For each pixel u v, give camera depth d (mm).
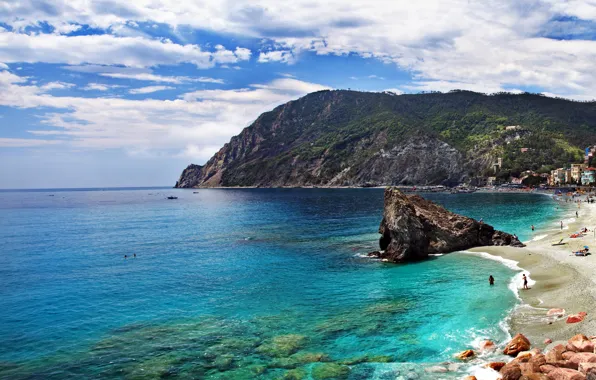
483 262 51781
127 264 56250
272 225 100875
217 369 24625
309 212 133375
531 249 56469
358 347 27250
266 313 34562
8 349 27891
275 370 24281
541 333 27500
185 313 34875
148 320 33250
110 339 29375
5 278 48312
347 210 137125
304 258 58594
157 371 24547
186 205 194375
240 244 72562
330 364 24797
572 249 53750
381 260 55969
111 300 38938
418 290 40438
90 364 25594
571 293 34938
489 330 29109
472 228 62969
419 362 24766
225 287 43156
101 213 152375
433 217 64438
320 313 34281
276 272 50000
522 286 39688
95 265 55719
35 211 165125
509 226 88875
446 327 30141
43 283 45750
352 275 47812
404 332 29531
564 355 22594
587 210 118875
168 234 88500
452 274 46438
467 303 35500
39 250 68938
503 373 21422
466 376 22578
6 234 90750
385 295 39094
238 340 28844
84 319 33656
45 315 34719
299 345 27797
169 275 49094
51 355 26922
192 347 27797
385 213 60188
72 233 92062
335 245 69562
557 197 181250
